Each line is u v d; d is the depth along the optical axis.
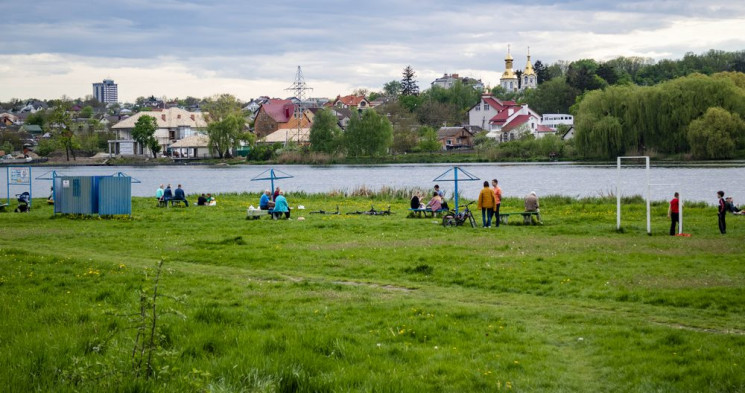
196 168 145.12
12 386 10.08
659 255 23.56
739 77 133.88
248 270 22.45
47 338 13.05
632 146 112.81
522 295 18.23
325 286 19.31
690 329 14.56
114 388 9.88
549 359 12.66
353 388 10.73
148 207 48.09
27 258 23.83
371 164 145.25
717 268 21.00
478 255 24.14
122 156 176.12
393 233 31.12
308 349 12.74
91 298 17.53
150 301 11.44
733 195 60.34
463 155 148.38
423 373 11.74
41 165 155.38
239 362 11.65
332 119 151.38
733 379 11.08
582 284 19.16
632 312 16.19
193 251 26.28
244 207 47.19
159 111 195.62
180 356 12.01
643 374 11.64
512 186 76.69
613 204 44.94
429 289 19.19
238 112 165.12
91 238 30.78
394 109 191.62
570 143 135.38
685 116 108.44
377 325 14.95
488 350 13.20
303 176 107.81
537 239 28.52
